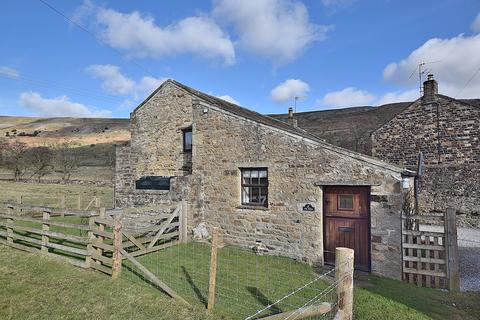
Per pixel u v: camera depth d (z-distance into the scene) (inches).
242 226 387.5
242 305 218.4
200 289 245.1
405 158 765.9
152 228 372.2
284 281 270.4
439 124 724.0
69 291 237.9
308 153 341.1
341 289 162.4
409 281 283.6
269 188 367.6
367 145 1524.4
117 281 259.1
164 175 536.7
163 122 545.3
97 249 289.6
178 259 327.3
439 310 222.1
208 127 428.8
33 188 1183.6
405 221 292.8
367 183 305.4
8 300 220.1
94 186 1302.9
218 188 414.0
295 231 345.7
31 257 319.9
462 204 685.9
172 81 539.5
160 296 231.1
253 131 385.1
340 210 327.6
